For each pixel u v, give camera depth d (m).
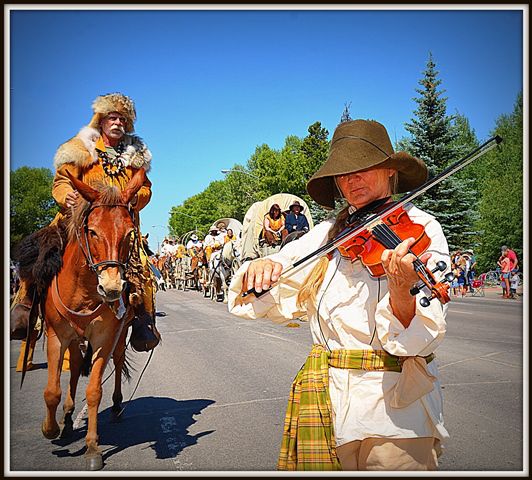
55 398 4.40
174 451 4.54
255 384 6.80
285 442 2.42
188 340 10.39
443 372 6.98
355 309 2.32
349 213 2.56
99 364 4.32
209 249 23.00
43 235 4.54
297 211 15.45
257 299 2.60
